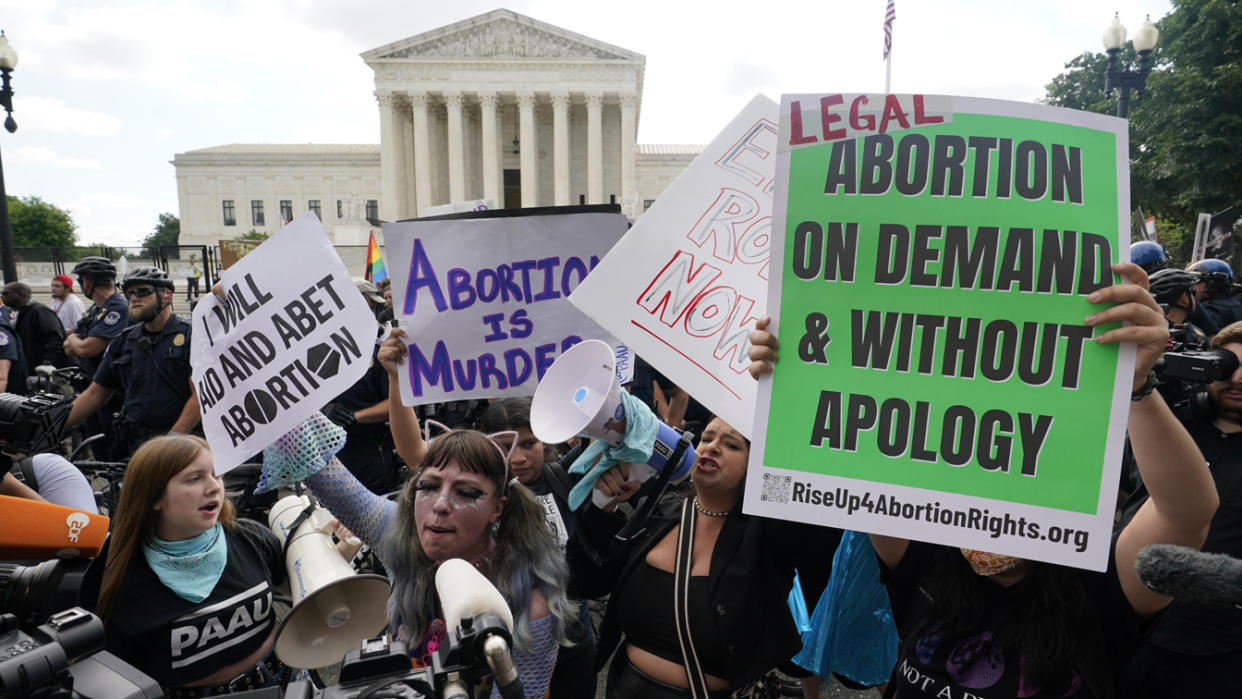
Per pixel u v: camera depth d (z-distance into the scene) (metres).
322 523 2.55
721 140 2.10
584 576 2.04
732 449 1.85
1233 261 14.61
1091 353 1.37
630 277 2.07
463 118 49.25
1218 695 2.01
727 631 1.80
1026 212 1.44
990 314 1.43
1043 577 1.49
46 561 1.18
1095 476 1.35
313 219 2.54
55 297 10.76
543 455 2.62
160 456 1.94
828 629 2.10
